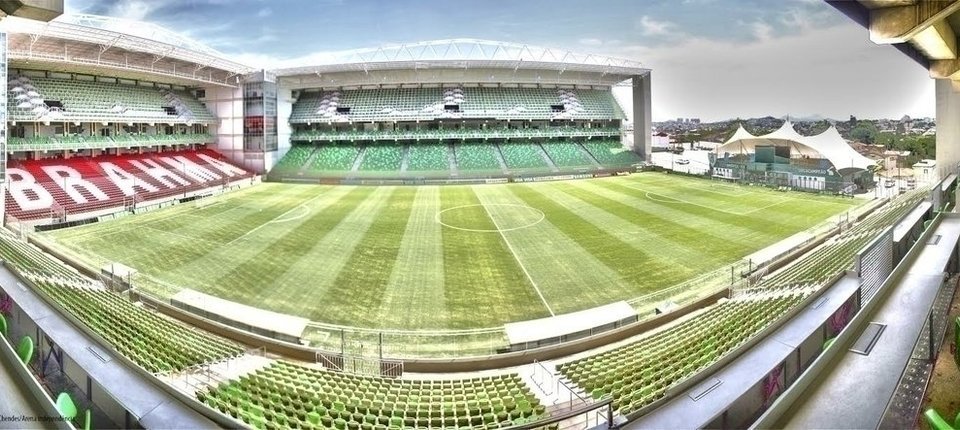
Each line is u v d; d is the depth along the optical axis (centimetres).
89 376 927
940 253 1189
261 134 6091
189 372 1292
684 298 2069
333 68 6209
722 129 10438
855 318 736
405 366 1484
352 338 1752
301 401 1156
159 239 3041
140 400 838
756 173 5544
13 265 1680
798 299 1466
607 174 6431
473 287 2225
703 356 1252
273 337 1659
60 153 4812
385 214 3853
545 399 1235
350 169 6106
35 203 3803
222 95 6191
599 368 1369
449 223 3509
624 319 1744
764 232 3153
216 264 2533
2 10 1047
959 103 2953
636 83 7231
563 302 2058
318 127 6888
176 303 1881
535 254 2708
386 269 2462
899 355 662
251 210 4003
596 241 2962
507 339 1730
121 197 4269
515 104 7044
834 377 613
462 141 6806
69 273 2138
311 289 2195
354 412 1113
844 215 3600
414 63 6262
